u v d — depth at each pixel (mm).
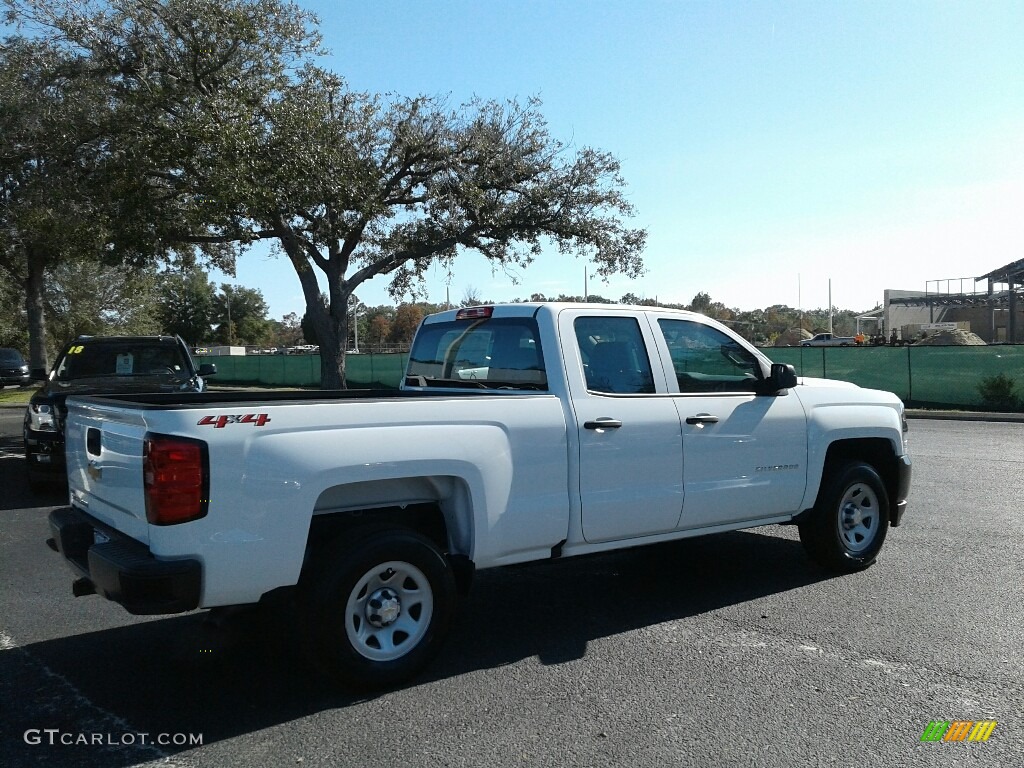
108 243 16438
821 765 3637
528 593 6336
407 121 17391
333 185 15352
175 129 14266
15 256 24344
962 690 4410
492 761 3705
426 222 18234
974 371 23281
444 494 4844
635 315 5715
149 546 4031
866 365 25328
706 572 6863
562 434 5074
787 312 101375
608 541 5359
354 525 4625
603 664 4844
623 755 3744
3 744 3922
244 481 4012
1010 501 9641
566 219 18562
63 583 6656
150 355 11727
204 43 15039
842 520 6645
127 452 4234
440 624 4648
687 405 5691
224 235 17125
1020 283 47594
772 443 6113
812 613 5707
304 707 4305
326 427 4277
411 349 6594
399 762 3711
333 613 4277
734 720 4082
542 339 5320
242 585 4031
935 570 6746
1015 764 3645
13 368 32906
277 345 105188
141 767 3699
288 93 15625
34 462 10125
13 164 15875
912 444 15367
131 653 5109
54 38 15383
